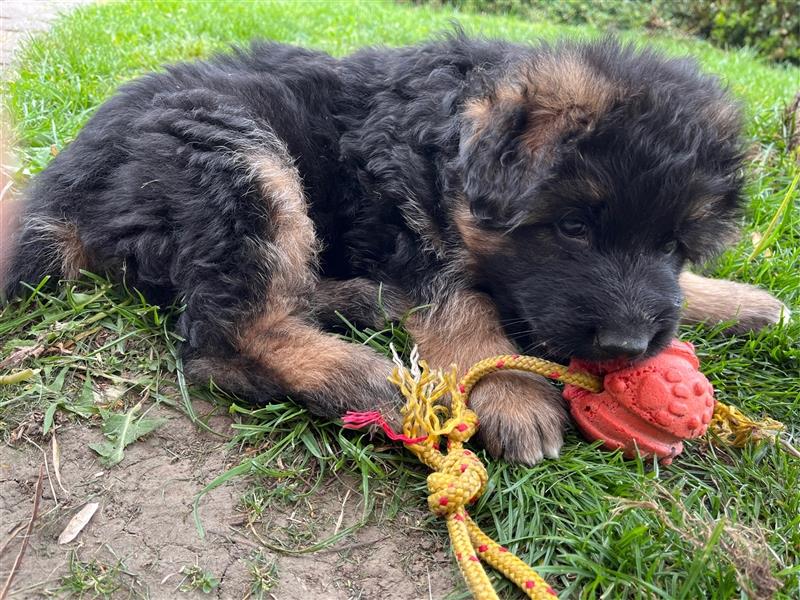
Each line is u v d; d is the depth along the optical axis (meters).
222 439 0.32
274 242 0.35
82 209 0.37
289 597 0.26
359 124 0.41
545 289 0.33
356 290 0.39
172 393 0.33
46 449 0.30
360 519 0.29
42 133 0.54
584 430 0.32
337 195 0.41
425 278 0.37
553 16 2.01
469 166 0.33
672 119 0.33
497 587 0.26
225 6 1.18
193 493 0.29
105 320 0.36
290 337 0.34
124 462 0.30
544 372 0.32
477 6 2.05
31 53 0.74
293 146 0.40
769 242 0.48
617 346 0.30
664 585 0.26
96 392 0.33
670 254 0.35
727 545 0.25
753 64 1.29
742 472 0.32
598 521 0.28
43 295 0.36
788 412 0.37
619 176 0.31
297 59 0.45
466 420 0.30
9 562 0.26
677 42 1.53
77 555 0.26
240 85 0.41
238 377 0.33
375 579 0.27
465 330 0.36
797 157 0.59
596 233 0.33
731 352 0.40
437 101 0.38
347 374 0.33
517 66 0.37
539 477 0.30
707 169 0.34
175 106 0.37
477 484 0.27
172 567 0.26
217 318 0.34
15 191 0.44
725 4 1.77
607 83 0.34
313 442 0.32
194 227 0.34
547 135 0.32
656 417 0.30
